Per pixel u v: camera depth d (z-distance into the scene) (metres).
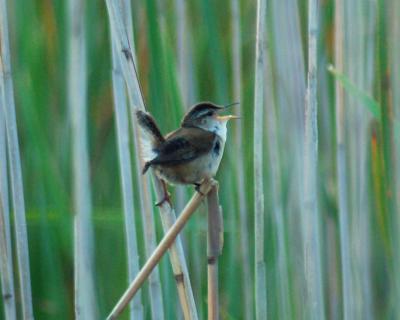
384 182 7.66
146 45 9.28
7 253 7.96
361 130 8.48
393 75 8.04
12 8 9.93
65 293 9.01
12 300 7.97
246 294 8.73
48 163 9.02
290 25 8.86
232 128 9.12
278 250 8.59
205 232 9.18
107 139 9.59
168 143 6.75
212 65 9.23
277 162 8.67
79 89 8.88
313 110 7.68
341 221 8.48
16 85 9.84
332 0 9.28
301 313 8.48
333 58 9.25
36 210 9.21
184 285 6.53
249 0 10.09
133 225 7.81
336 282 8.93
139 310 7.89
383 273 8.54
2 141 8.11
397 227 7.70
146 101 9.14
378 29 7.48
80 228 8.64
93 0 9.63
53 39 9.74
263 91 8.40
